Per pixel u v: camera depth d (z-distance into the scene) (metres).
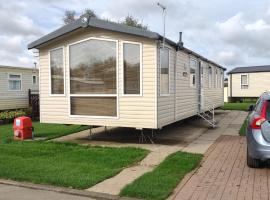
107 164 7.41
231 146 9.34
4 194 5.66
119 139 10.71
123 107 10.02
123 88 9.98
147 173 6.61
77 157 8.04
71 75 10.77
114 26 9.81
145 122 9.73
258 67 33.25
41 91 11.29
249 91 32.50
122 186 5.95
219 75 20.55
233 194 5.45
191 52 12.73
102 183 6.13
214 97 18.73
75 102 10.75
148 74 9.64
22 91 20.36
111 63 10.16
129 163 7.51
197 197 5.34
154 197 5.31
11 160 7.80
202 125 14.02
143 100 9.73
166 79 10.45
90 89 10.51
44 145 9.52
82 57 10.59
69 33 10.52
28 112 19.02
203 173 6.68
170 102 10.79
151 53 9.59
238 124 14.37
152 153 8.48
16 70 19.88
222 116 17.91
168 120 10.59
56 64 11.01
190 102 13.27
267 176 6.44
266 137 6.58
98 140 10.55
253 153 6.69
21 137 10.65
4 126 15.59
